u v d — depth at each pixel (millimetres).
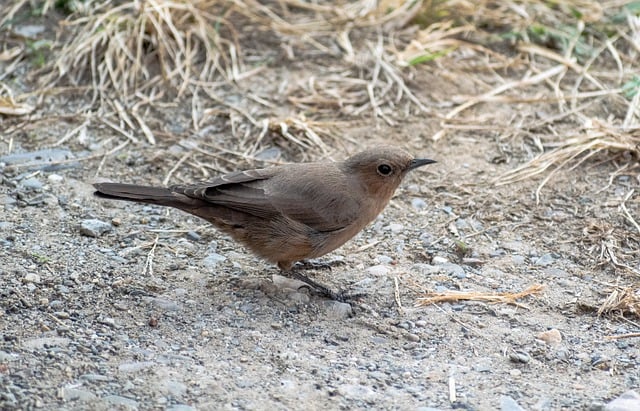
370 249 12164
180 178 13633
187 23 16969
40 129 14539
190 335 9945
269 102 15461
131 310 10336
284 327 10250
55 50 16266
